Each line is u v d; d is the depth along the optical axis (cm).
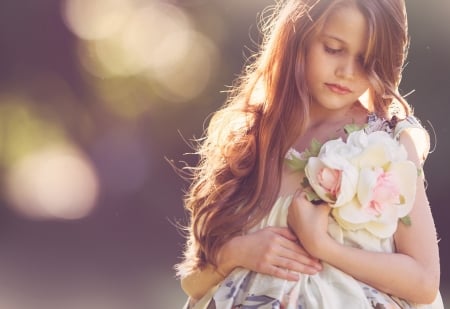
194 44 1984
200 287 360
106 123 2264
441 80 1265
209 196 364
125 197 2077
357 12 338
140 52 2225
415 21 1270
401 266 328
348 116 354
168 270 1424
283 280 333
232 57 1884
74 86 2302
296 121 351
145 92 2198
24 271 1445
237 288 342
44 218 2089
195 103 2030
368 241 331
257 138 361
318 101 348
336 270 329
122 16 2284
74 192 2238
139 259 1555
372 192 323
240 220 349
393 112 355
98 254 1627
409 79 1275
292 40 352
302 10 348
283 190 348
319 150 340
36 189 2277
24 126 2305
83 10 2308
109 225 1991
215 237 352
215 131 377
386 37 339
